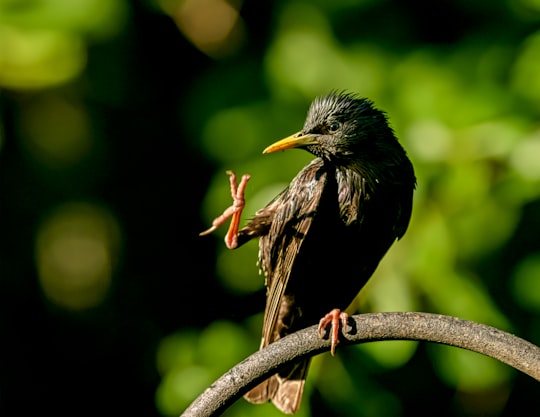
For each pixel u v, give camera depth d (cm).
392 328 831
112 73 1305
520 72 1160
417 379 1262
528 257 1193
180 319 1422
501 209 1156
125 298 1454
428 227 1145
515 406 1334
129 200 1426
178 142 1389
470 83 1176
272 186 1209
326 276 1027
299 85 1230
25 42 1216
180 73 1364
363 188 1000
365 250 1023
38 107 1356
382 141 1007
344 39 1236
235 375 838
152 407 1466
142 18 1303
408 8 1245
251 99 1246
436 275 1145
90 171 1408
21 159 1378
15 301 1472
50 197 1409
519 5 1212
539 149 1133
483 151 1145
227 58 1294
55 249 1448
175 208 1420
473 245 1162
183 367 1230
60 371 1489
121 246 1438
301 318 1051
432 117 1159
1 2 1218
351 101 1011
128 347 1474
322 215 1007
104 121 1391
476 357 1198
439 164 1148
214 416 835
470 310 1155
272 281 1013
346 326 839
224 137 1242
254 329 1244
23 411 1483
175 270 1431
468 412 1312
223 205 1231
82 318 1478
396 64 1217
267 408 1199
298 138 1011
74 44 1227
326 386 1201
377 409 1223
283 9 1259
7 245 1423
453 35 1243
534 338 1205
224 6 1318
